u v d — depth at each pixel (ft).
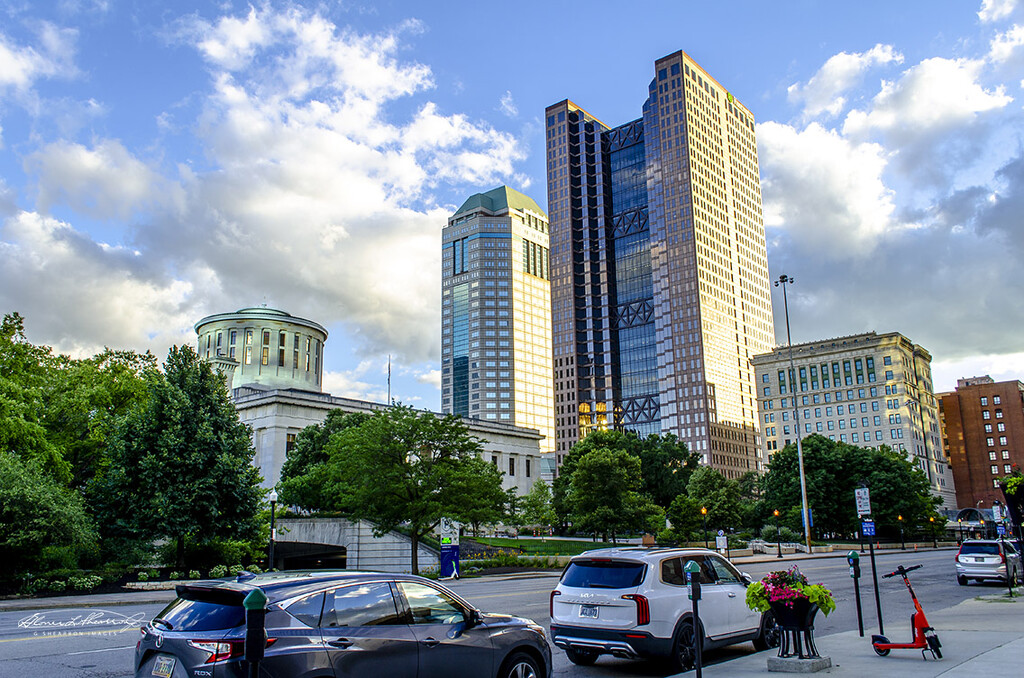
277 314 379.35
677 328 597.11
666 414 589.73
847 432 499.51
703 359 575.38
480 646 28.71
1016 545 96.43
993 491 567.18
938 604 74.49
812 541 266.98
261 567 151.84
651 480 352.08
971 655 40.19
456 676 27.61
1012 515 77.46
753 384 631.97
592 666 43.75
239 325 370.32
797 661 36.37
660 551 42.57
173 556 132.87
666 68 648.38
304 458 230.27
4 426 115.75
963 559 96.78
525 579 125.90
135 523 122.21
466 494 144.77
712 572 44.21
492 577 132.67
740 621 43.96
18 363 134.62
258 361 365.81
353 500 146.41
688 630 39.99
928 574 121.60
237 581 25.52
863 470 285.43
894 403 484.33
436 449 149.89
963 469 584.40
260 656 20.52
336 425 232.73
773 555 210.79
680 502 238.07
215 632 23.09
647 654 38.45
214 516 126.62
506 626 30.45
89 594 97.96
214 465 130.21
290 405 276.82
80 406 144.97
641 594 38.81
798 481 283.18
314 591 25.40
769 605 37.96
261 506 138.10
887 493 281.74
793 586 37.76
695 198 614.34
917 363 522.47
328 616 25.17
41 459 120.37
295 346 380.78
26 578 97.81
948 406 599.57
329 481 173.58
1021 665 36.94
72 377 150.92
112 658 44.91
